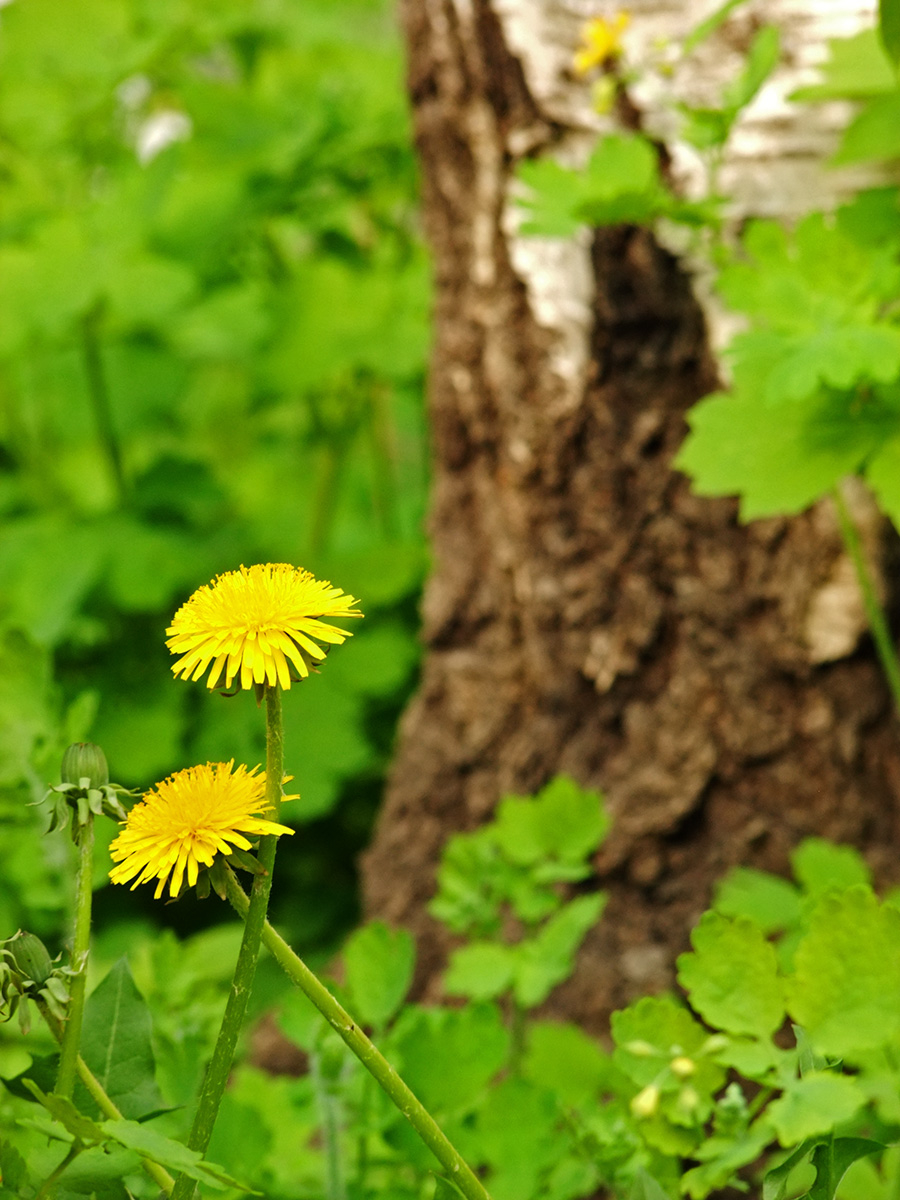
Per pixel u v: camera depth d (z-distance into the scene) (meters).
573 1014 1.33
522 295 1.42
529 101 1.38
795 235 1.00
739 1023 0.78
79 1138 0.74
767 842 1.32
